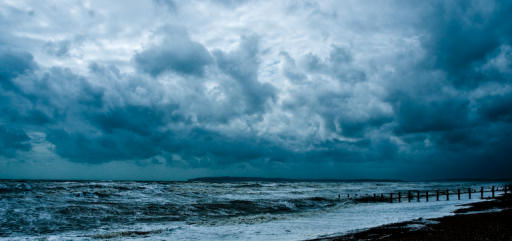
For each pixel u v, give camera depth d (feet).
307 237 53.98
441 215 78.54
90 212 79.66
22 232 57.36
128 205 94.02
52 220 68.59
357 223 70.08
